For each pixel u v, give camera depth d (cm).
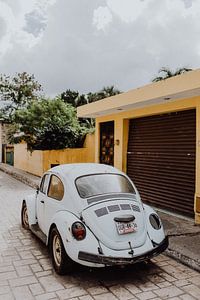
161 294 371
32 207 588
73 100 3191
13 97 2991
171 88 641
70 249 392
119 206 425
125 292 376
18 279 409
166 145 806
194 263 446
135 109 894
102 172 494
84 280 407
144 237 413
